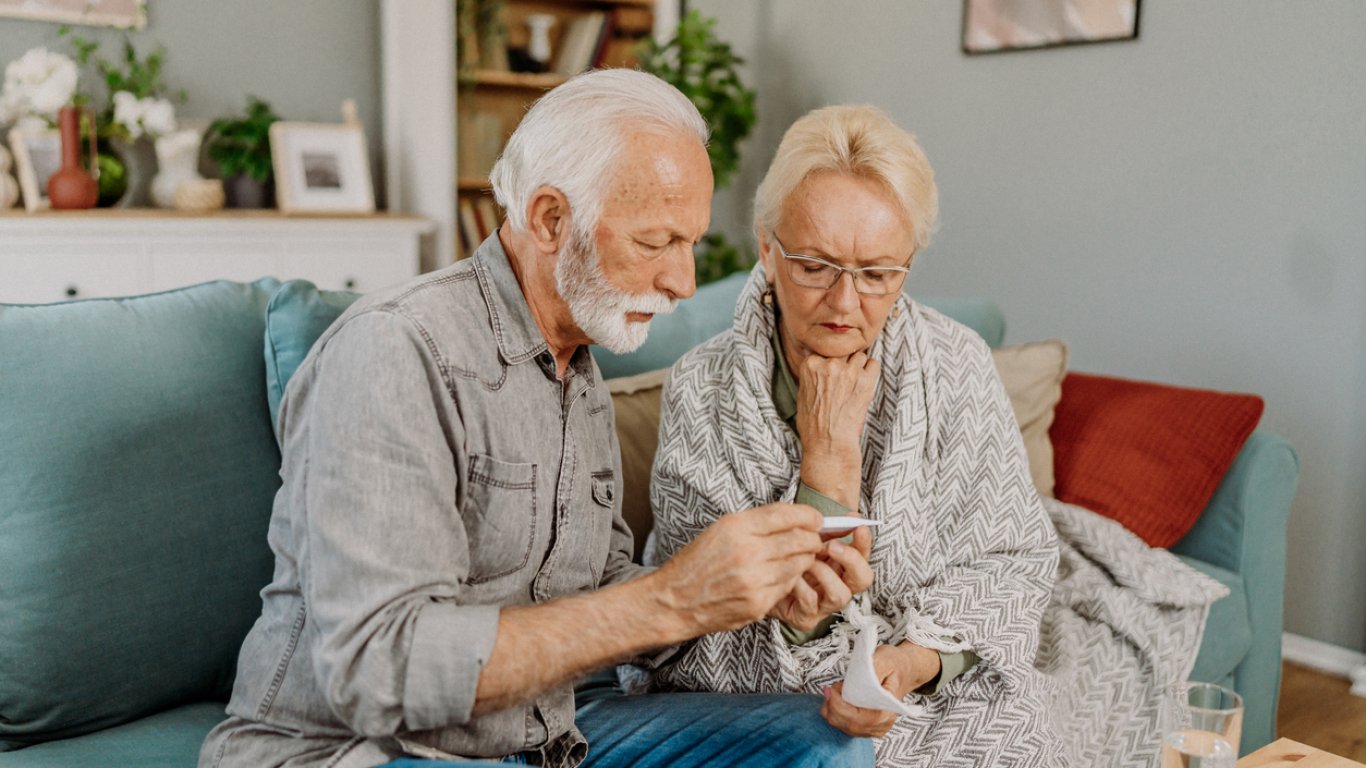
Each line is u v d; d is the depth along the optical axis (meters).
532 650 0.92
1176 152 2.77
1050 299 3.11
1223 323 2.73
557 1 4.20
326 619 0.91
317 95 3.90
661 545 1.48
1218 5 2.65
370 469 0.93
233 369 1.38
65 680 1.21
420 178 3.86
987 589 1.36
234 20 3.71
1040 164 3.08
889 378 1.44
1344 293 2.50
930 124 3.38
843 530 1.09
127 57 3.54
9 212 3.07
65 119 3.20
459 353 1.01
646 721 1.23
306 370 1.02
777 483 1.39
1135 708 1.61
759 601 0.97
